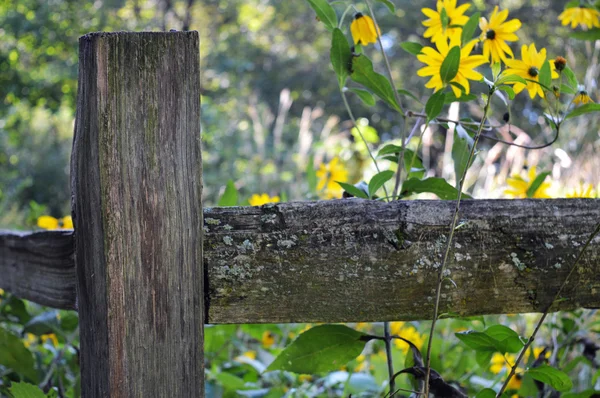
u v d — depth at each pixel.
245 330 2.08
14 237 1.67
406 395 1.70
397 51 13.02
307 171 2.49
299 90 14.59
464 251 1.03
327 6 1.36
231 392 1.79
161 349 0.92
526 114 8.05
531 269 1.04
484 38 1.32
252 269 0.97
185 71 0.92
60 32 9.15
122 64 0.90
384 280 1.00
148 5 12.21
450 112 2.10
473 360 2.04
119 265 0.90
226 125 9.53
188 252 0.93
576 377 2.00
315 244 0.99
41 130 10.96
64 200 10.48
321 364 1.22
